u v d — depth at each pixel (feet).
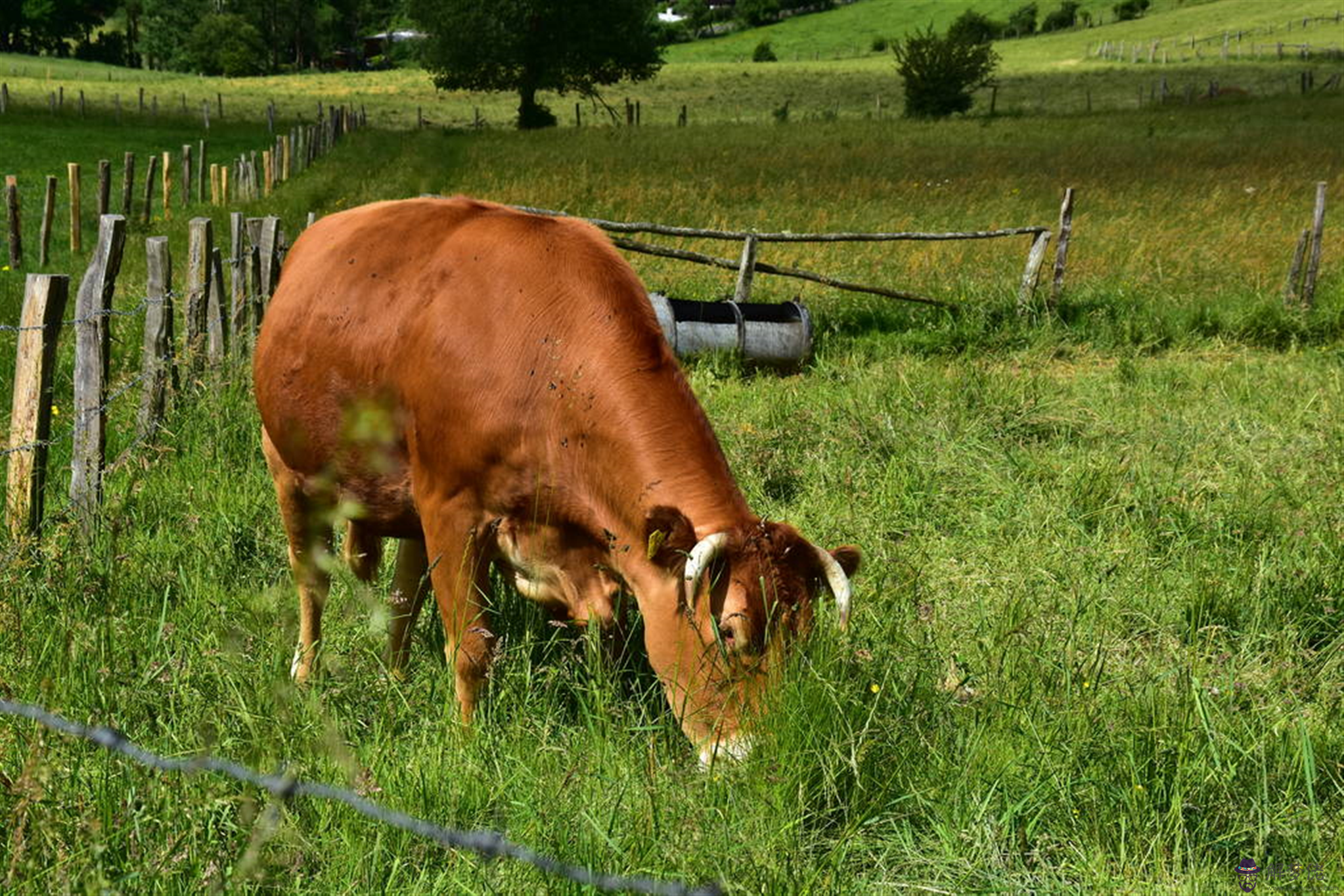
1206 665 15.47
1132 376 32.86
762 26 483.10
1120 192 72.74
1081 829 11.87
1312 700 14.99
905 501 21.86
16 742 10.76
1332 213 62.90
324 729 11.49
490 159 100.73
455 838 8.00
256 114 174.50
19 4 383.45
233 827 10.20
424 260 12.98
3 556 14.89
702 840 10.59
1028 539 20.11
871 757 12.18
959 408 27.50
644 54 187.62
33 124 127.95
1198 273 47.32
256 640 13.93
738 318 33.88
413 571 14.82
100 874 8.55
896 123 147.13
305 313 13.76
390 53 459.73
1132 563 19.11
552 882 10.05
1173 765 12.44
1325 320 39.78
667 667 11.41
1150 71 248.11
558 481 12.09
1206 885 10.85
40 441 16.39
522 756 12.12
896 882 11.20
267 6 402.11
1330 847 11.58
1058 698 13.65
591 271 12.55
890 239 39.09
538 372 12.00
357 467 13.53
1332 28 298.35
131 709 11.93
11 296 37.91
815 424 26.27
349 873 10.19
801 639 10.85
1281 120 135.74
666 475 11.64
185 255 52.54
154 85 252.21
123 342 29.86
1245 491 22.04
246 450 21.43
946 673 14.73
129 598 14.69
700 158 99.71
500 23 180.24
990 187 76.69
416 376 12.49
